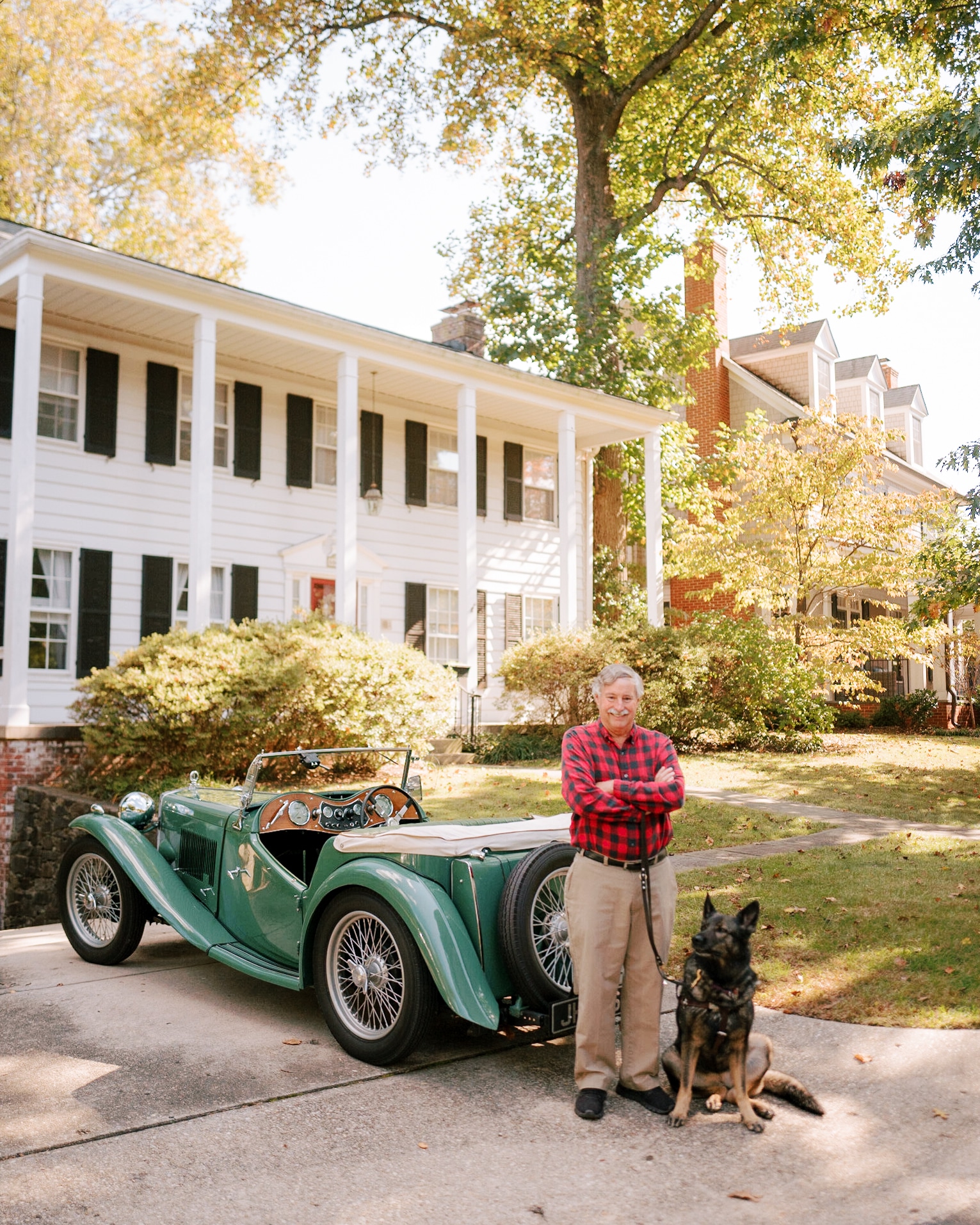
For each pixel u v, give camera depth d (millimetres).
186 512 16016
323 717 11906
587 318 22328
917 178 11398
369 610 18484
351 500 15070
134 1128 3652
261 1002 5312
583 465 22938
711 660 16812
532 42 20578
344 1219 3020
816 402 27453
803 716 17484
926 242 12273
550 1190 3195
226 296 13695
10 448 14086
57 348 14711
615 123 22672
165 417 15734
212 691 11016
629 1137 3596
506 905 4195
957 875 7473
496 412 19656
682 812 10516
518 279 25500
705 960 3672
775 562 19516
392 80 23438
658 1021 3986
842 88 21156
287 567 17156
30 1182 3234
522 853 4523
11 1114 3771
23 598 11734
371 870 4379
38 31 28641
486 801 10922
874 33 18578
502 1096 3988
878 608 30656
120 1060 4367
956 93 12414
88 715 11500
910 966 5355
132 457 15414
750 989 3670
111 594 15039
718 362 27594
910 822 10398
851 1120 3699
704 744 17203
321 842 5762
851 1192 3160
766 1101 3906
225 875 5535
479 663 20297
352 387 15328
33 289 12133
